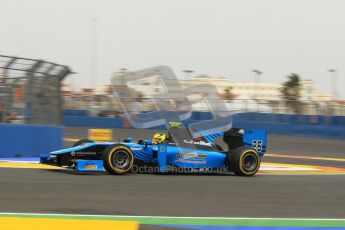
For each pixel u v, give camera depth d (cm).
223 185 3338
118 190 2902
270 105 10981
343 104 10600
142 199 2652
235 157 3941
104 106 11794
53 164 3712
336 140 9719
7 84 4594
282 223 2188
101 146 3741
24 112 4747
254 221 2202
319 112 10619
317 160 6381
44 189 2812
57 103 5075
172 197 2758
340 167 5544
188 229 2022
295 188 3359
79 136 8975
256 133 4231
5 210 2216
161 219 2173
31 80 4750
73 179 3281
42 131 4850
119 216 2194
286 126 10594
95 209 2334
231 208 2517
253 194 3009
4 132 4606
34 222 2003
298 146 8431
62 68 5088
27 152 4753
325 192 3231
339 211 2559
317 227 2141
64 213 2211
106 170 3612
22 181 3078
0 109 4597
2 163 4153
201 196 2841
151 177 3600
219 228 2053
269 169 4828
